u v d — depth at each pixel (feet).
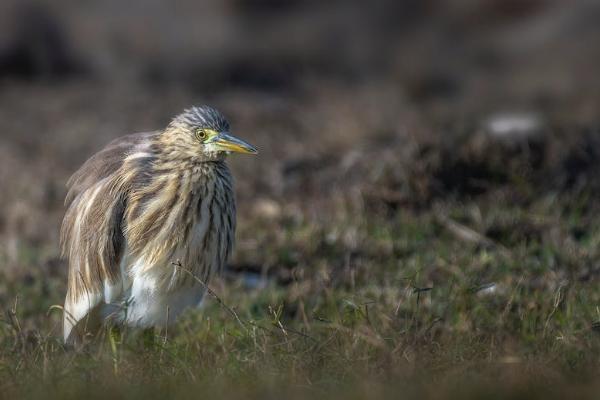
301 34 91.15
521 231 42.47
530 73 82.38
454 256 39.24
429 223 43.55
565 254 39.37
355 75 87.04
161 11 90.22
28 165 60.70
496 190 46.37
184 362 28.86
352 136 57.62
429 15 93.04
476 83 79.82
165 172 33.30
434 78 80.38
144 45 87.86
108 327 33.55
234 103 75.05
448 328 32.65
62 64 87.30
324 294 36.83
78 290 34.09
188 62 87.04
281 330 30.78
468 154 47.47
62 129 69.05
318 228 43.86
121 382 26.91
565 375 25.79
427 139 48.65
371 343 29.17
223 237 34.09
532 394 22.67
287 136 62.75
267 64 87.86
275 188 50.80
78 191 34.94
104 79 85.51
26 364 28.99
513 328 31.60
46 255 45.03
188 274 33.35
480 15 91.15
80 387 26.21
